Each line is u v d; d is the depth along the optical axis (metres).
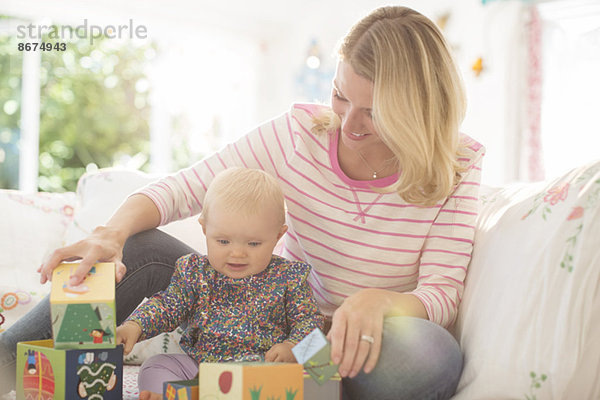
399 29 1.34
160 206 1.49
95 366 1.13
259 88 5.62
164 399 1.16
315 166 1.54
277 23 5.53
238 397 1.00
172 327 1.38
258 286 1.44
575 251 1.18
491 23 4.54
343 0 5.23
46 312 1.29
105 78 5.88
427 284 1.42
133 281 1.41
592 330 1.16
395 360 1.15
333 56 1.43
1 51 4.59
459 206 1.49
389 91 1.30
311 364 1.09
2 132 4.57
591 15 4.21
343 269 1.54
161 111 5.14
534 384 1.14
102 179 2.11
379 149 1.48
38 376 1.14
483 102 4.60
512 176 4.48
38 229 2.02
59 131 5.75
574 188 1.28
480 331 1.28
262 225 1.42
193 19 5.00
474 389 1.18
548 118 4.42
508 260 1.32
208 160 1.61
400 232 1.50
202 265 1.44
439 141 1.38
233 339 1.38
